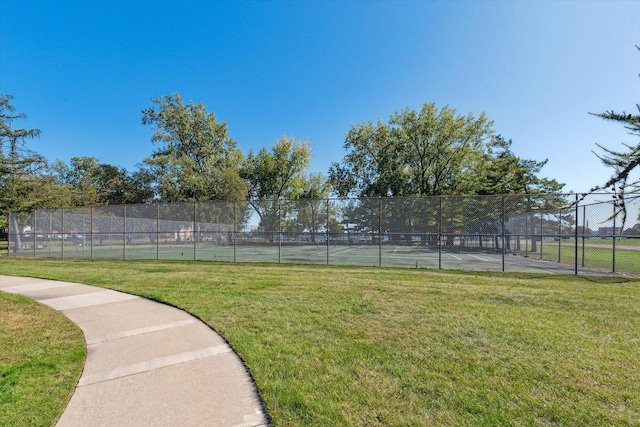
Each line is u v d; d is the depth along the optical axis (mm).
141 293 7348
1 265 13070
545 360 3609
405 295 6844
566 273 10953
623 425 2477
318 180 42094
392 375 3307
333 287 7750
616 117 5520
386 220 16891
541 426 2467
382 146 35406
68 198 29344
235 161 41781
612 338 4285
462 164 32688
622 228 5973
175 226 22625
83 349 4219
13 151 23891
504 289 7430
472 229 19281
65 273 10438
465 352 3852
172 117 37844
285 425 2543
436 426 2479
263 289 7609
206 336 4625
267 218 16844
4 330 4973
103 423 2637
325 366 3531
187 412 2787
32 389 3189
